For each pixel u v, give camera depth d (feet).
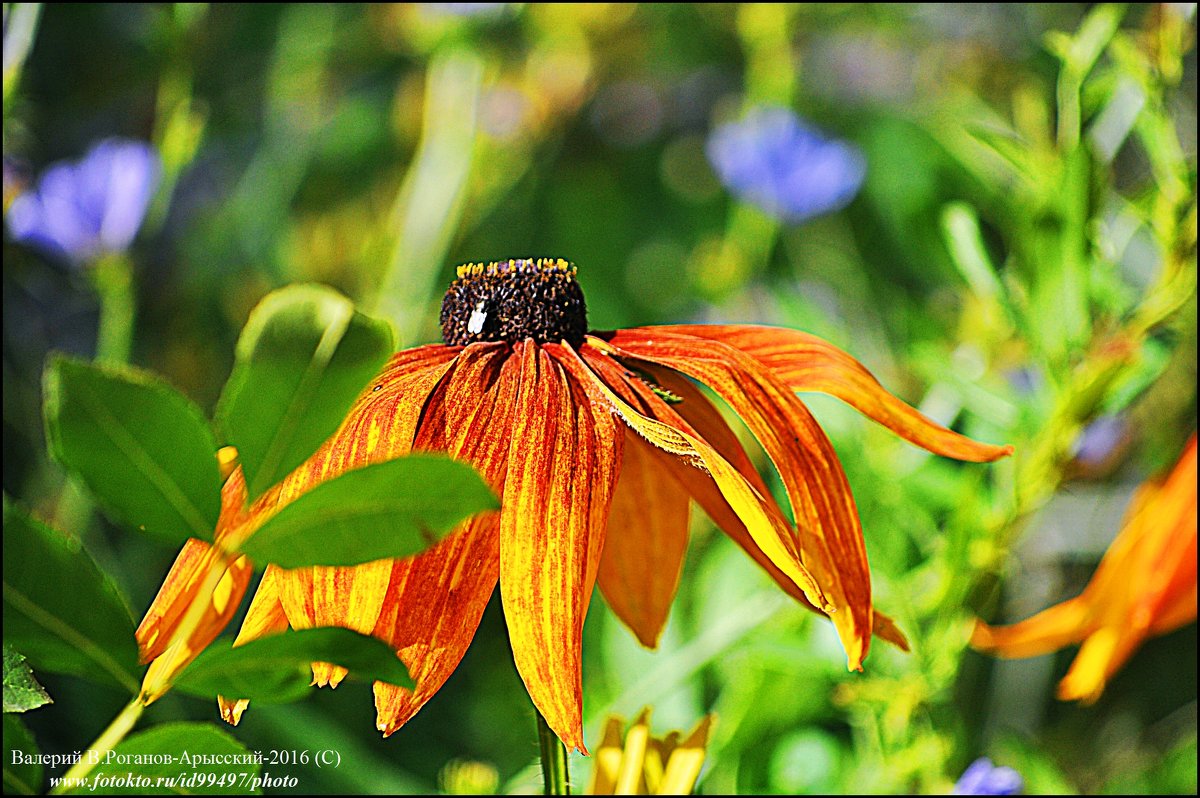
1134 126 2.02
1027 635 1.97
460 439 1.62
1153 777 2.26
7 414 2.62
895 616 2.04
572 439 1.62
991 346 2.15
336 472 1.58
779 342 1.73
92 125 3.01
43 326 2.74
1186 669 2.71
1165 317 1.97
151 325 3.04
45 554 1.38
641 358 1.69
